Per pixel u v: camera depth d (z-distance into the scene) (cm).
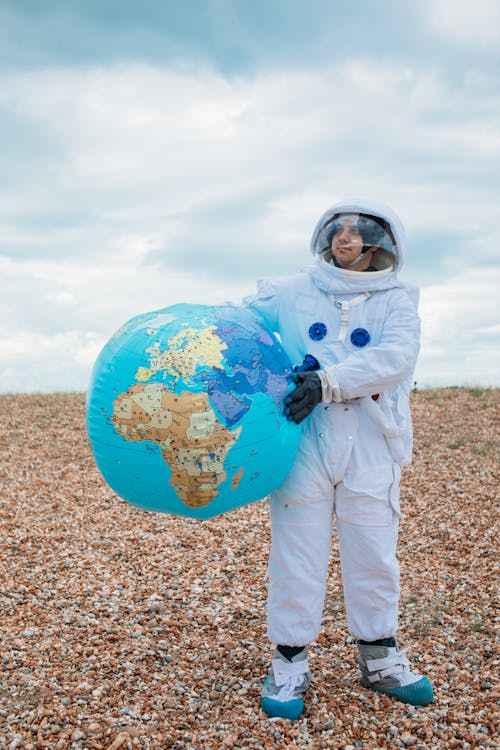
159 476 291
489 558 591
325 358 335
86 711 361
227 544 646
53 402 1322
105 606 512
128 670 408
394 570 345
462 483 812
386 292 341
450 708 357
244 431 290
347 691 370
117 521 719
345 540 345
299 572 338
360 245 334
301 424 333
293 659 352
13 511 748
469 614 480
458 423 1096
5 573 578
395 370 323
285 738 327
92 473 902
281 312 349
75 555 624
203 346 295
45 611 505
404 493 790
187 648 440
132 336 308
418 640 445
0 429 1117
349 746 322
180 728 342
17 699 377
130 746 324
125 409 290
